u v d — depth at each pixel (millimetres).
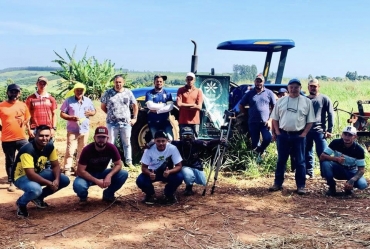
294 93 6293
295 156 6344
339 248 4305
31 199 5188
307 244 4406
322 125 7309
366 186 6297
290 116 6258
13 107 6504
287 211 5527
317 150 7293
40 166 5418
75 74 21500
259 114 7625
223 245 4387
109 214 5383
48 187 5492
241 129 8164
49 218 5215
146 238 4586
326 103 7207
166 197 5949
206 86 8211
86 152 5594
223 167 7656
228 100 8273
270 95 7688
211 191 6285
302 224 5016
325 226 4941
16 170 5348
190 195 6211
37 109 6898
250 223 5047
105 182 5531
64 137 11344
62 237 4598
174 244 4422
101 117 14484
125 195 6234
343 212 5477
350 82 24609
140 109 8211
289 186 6773
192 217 5258
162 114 7672
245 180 7160
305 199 6074
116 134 7527
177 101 7496
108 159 5703
